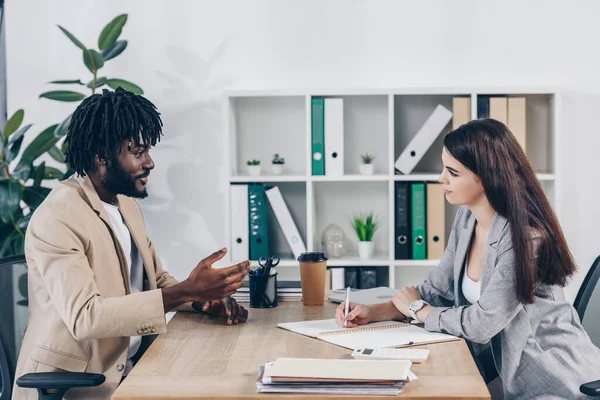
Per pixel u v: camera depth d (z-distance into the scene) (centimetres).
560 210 326
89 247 189
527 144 344
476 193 193
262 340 172
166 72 354
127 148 201
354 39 348
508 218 184
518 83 345
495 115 325
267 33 350
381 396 131
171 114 355
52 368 180
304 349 164
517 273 176
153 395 133
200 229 359
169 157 357
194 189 357
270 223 351
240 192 333
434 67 346
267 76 351
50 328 183
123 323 171
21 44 356
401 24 346
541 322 183
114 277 194
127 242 214
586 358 181
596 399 170
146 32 353
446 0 344
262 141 354
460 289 206
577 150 345
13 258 198
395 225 330
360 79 349
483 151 187
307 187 330
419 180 336
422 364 151
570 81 342
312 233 333
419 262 327
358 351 158
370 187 353
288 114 352
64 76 357
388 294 220
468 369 148
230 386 138
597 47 341
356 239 355
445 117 327
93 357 183
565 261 182
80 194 197
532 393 178
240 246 335
